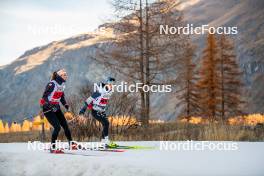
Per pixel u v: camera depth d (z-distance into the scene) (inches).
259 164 965.2
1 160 1092.5
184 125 2593.5
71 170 978.7
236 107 4224.9
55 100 1162.0
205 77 4215.1
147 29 2842.0
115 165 947.3
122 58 2800.2
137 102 2351.1
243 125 2304.4
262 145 1406.3
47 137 2064.5
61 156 1081.4
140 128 2288.4
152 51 2822.3
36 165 1029.8
